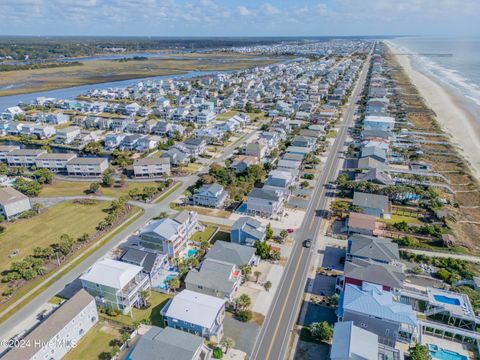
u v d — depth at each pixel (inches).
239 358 1972.2
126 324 2213.3
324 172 4650.6
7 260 2881.4
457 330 2070.6
